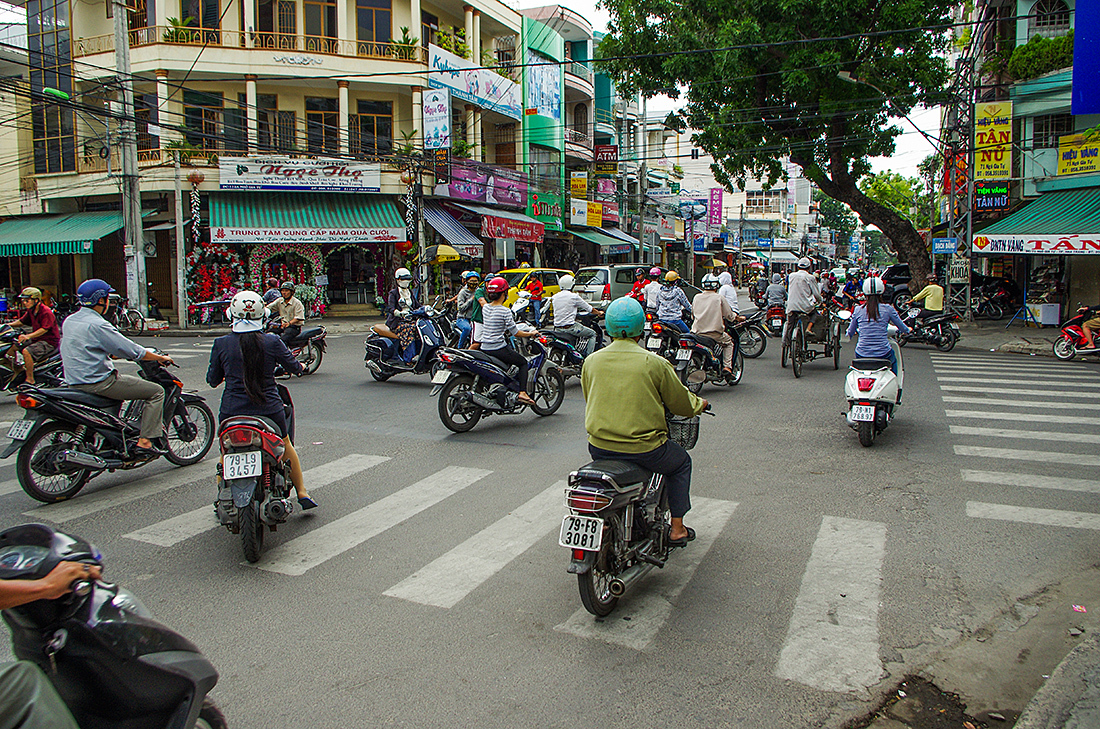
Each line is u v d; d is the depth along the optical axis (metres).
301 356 12.88
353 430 8.56
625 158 39.84
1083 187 20.66
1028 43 20.80
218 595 4.30
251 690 3.34
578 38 35.41
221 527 5.42
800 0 18.67
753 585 4.37
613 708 3.18
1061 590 4.28
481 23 29.12
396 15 25.81
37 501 6.02
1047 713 3.05
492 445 7.80
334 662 3.57
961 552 4.81
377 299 25.69
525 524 5.43
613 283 20.86
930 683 3.39
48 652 2.19
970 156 20.67
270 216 22.69
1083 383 11.16
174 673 2.31
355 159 23.72
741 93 21.78
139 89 23.64
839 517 5.48
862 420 7.25
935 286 16.12
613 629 3.86
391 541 5.13
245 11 23.75
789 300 12.59
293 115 24.75
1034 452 7.15
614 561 4.01
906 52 19.88
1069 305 21.08
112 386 6.13
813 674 3.44
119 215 23.50
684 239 46.75
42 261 26.80
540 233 29.55
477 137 27.73
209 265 23.20
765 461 7.01
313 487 6.40
